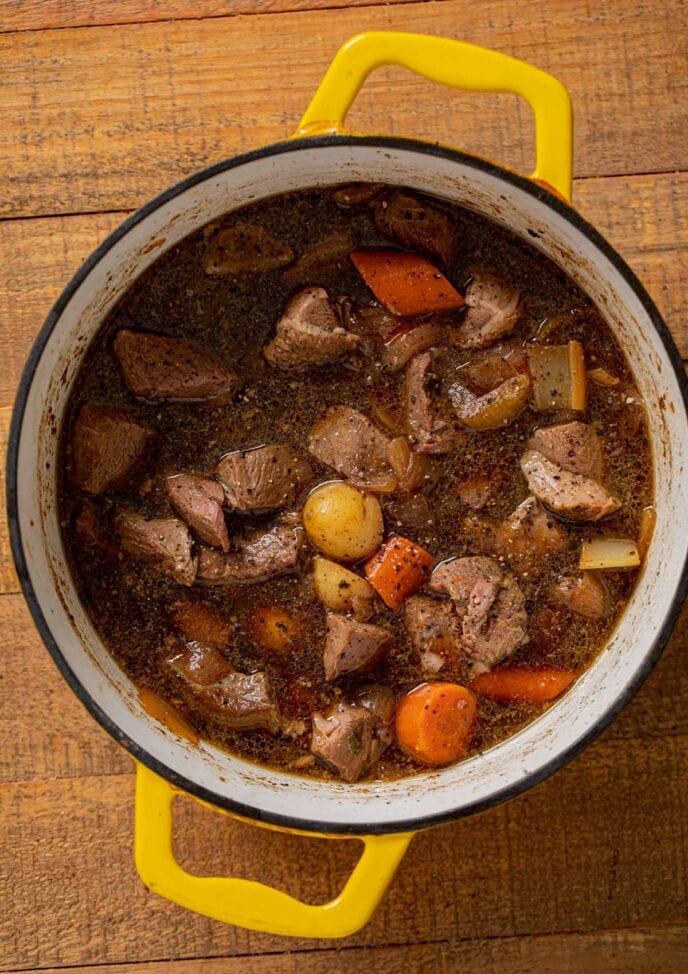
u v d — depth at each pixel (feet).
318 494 2.44
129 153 2.60
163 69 2.61
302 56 2.61
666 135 2.61
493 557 2.45
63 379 2.37
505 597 2.43
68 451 2.42
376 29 2.61
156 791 2.30
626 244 2.60
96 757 2.60
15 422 2.24
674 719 2.60
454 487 2.45
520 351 2.44
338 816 2.31
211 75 2.61
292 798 2.36
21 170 2.60
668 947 2.59
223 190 2.34
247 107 2.60
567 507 2.41
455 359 2.45
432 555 2.46
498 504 2.46
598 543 2.45
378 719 2.43
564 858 2.60
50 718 2.60
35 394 2.29
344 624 2.41
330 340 2.39
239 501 2.43
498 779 2.33
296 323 2.39
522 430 2.45
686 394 2.27
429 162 2.30
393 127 2.60
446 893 2.60
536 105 2.31
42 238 2.60
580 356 2.44
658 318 2.27
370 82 2.60
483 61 2.30
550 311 2.45
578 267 2.39
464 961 2.59
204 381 2.42
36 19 2.61
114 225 2.60
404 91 2.60
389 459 2.44
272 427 2.46
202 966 2.59
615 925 2.59
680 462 2.33
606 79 2.62
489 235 2.44
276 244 2.43
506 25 2.62
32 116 2.60
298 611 2.45
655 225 2.61
